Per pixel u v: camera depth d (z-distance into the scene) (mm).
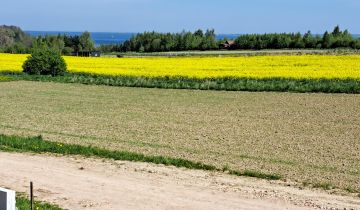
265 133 24094
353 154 19547
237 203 13523
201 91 42406
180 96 39188
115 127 25672
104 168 17484
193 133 23984
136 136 23203
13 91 42312
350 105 33656
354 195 14344
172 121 27625
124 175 16547
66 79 49750
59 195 14266
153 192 14586
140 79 46656
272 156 19156
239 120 28016
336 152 19891
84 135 23453
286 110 31766
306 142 21922
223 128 25453
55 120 27938
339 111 31250
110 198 14000
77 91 42594
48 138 22688
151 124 26594
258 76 44875
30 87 45281
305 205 13352
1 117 28969
